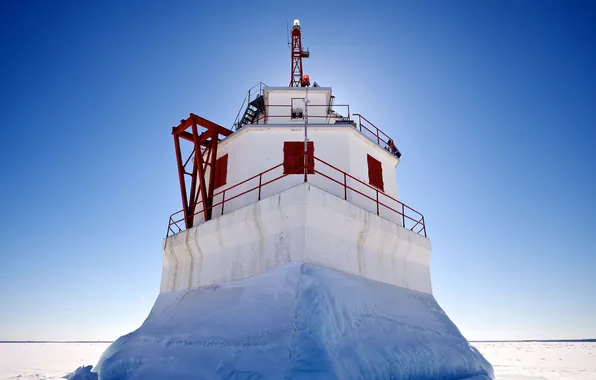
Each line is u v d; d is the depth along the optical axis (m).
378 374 8.59
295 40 22.23
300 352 7.52
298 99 17.97
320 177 13.97
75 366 40.00
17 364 42.72
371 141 15.78
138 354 11.12
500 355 68.38
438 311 14.16
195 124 15.04
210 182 15.26
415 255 14.66
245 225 11.48
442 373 10.90
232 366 8.12
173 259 14.24
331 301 9.18
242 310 9.81
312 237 10.22
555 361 50.34
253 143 14.77
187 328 10.71
